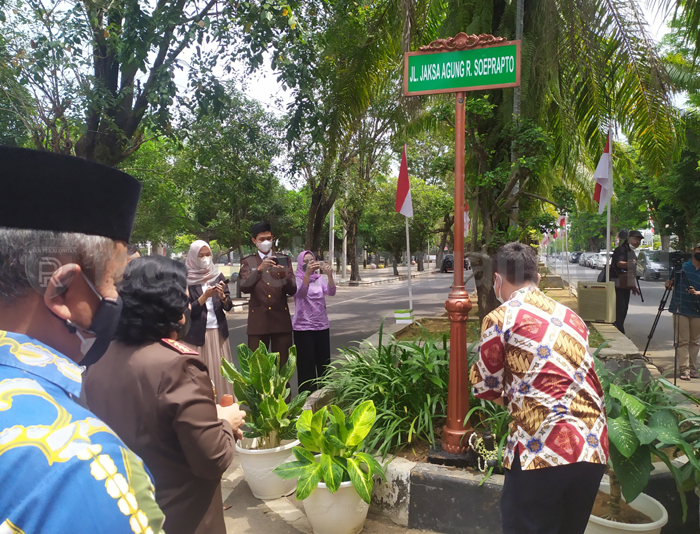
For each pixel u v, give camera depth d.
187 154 11.68
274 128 11.34
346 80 9.20
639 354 5.34
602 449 1.90
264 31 7.41
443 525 2.91
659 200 26.22
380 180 14.86
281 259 4.98
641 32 6.46
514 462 1.97
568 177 11.50
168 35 7.83
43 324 0.76
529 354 1.97
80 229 0.76
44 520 0.55
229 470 3.88
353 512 2.85
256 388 3.63
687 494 2.84
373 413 3.00
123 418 1.60
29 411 0.61
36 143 8.11
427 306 8.15
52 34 7.17
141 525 0.63
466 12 7.34
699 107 15.04
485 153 6.34
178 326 1.74
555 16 6.50
